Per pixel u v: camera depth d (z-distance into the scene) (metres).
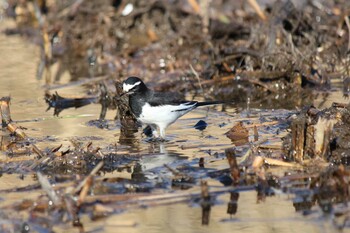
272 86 16.86
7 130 13.83
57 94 16.20
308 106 13.16
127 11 21.73
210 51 18.72
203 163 11.62
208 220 9.45
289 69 16.88
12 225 9.24
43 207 9.66
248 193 10.34
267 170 10.92
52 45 22.02
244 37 19.30
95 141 13.05
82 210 9.69
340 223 9.27
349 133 11.67
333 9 20.16
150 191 10.41
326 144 11.08
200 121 14.36
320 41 18.52
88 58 20.61
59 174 11.16
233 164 10.61
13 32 24.09
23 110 15.53
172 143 12.87
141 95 12.97
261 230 9.12
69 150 11.83
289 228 9.15
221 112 15.09
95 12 22.11
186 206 9.91
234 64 17.97
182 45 19.45
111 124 14.31
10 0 26.00
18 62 20.33
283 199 10.12
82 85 17.78
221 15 20.56
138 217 9.53
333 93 16.39
